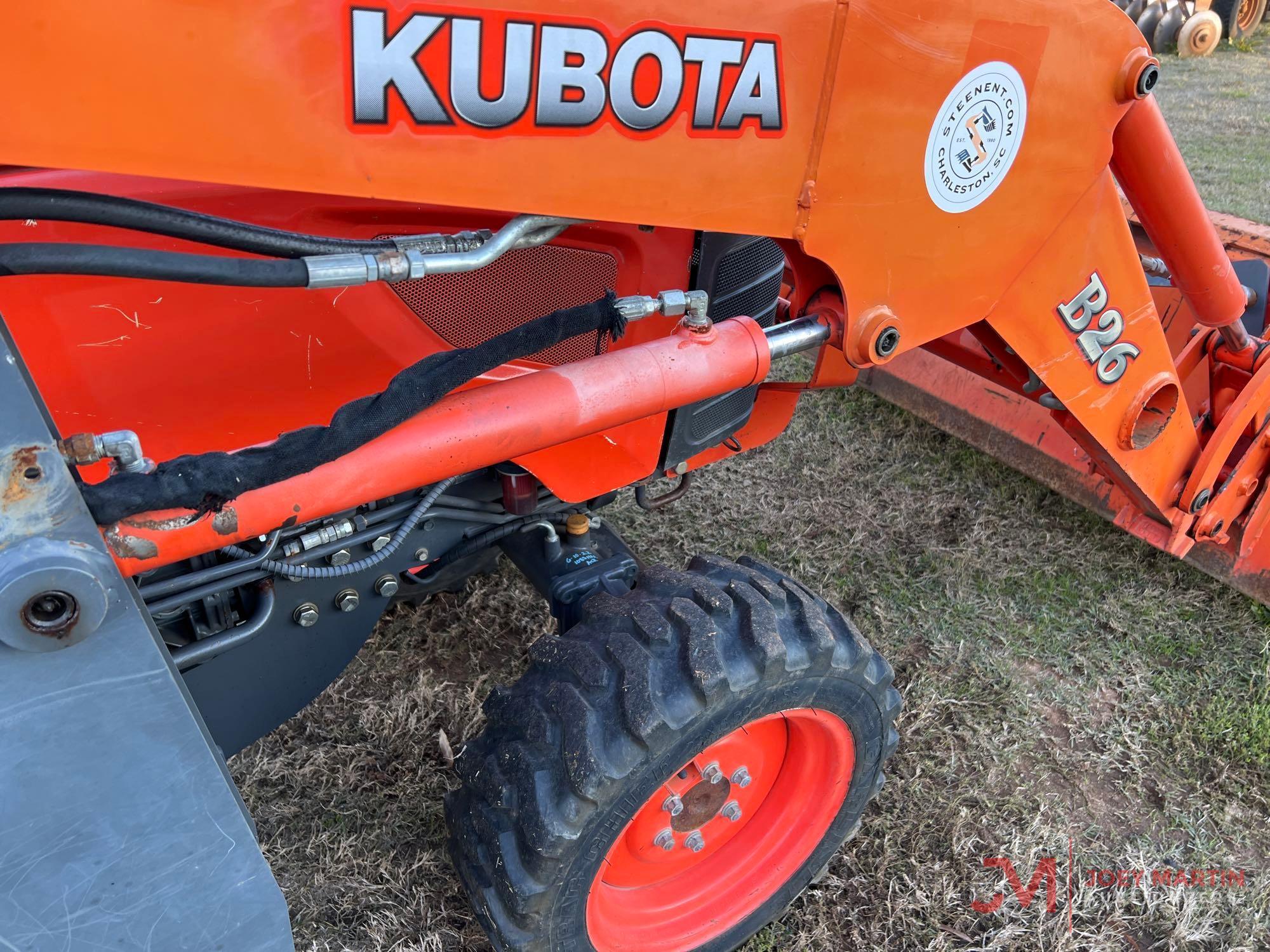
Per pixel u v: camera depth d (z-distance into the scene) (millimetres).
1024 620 2746
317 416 1419
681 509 3100
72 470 860
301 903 1891
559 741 1412
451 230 1367
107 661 793
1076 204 1592
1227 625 2707
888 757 1826
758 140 1153
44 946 875
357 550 1588
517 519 1872
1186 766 2318
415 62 879
